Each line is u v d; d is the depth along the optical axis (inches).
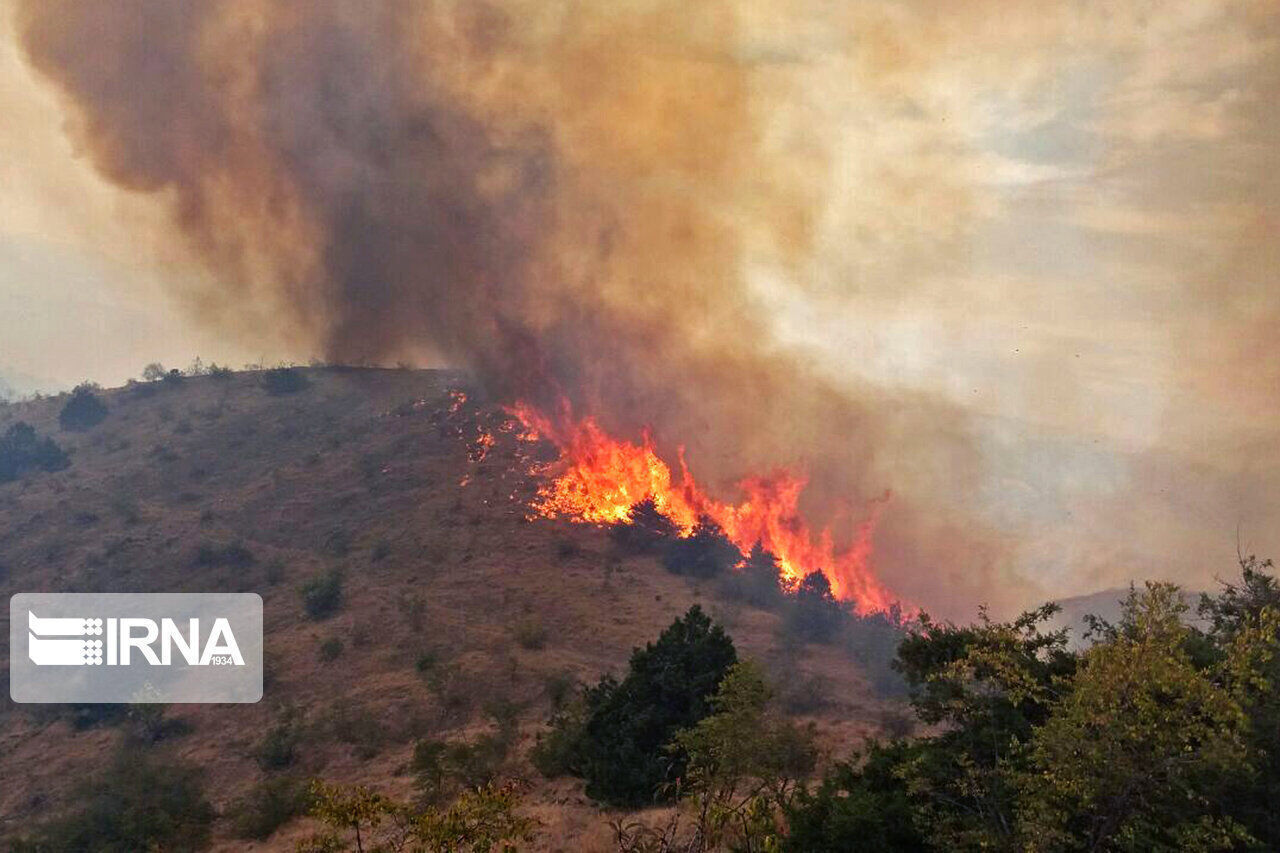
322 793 476.4
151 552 2610.7
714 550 2380.7
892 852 495.2
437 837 471.8
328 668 1833.2
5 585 2509.8
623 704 1032.8
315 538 2664.9
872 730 1275.8
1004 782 455.5
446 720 1533.0
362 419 3651.6
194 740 1643.7
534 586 2158.0
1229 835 400.5
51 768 1659.7
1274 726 446.9
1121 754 398.9
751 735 655.8
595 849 738.8
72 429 3976.4
